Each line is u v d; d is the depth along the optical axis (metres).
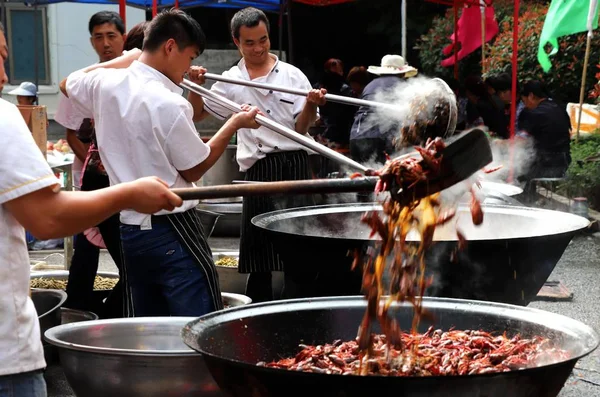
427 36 16.38
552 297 6.50
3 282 2.37
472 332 3.09
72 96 4.19
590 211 10.08
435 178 2.63
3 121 2.33
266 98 5.49
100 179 5.08
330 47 19.25
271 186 2.57
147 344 3.79
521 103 11.20
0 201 2.32
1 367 2.36
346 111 11.32
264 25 5.45
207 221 7.03
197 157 3.92
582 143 11.02
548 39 10.02
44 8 15.36
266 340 3.09
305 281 4.03
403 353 2.81
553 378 2.51
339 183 2.61
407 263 2.87
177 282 3.99
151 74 3.98
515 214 4.54
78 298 5.31
